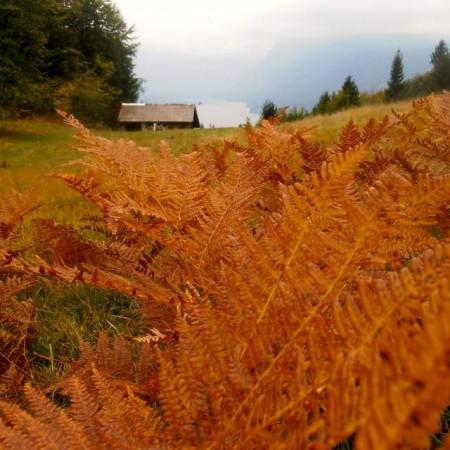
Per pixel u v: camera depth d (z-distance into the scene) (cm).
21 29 3219
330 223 101
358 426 56
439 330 34
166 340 166
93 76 5297
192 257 187
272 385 88
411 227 105
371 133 304
